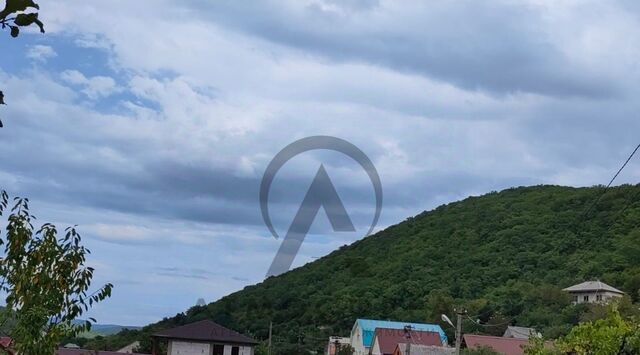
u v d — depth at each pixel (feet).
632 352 45.42
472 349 132.77
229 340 127.24
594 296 129.90
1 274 24.86
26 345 23.48
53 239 25.16
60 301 24.66
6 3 10.16
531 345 64.28
